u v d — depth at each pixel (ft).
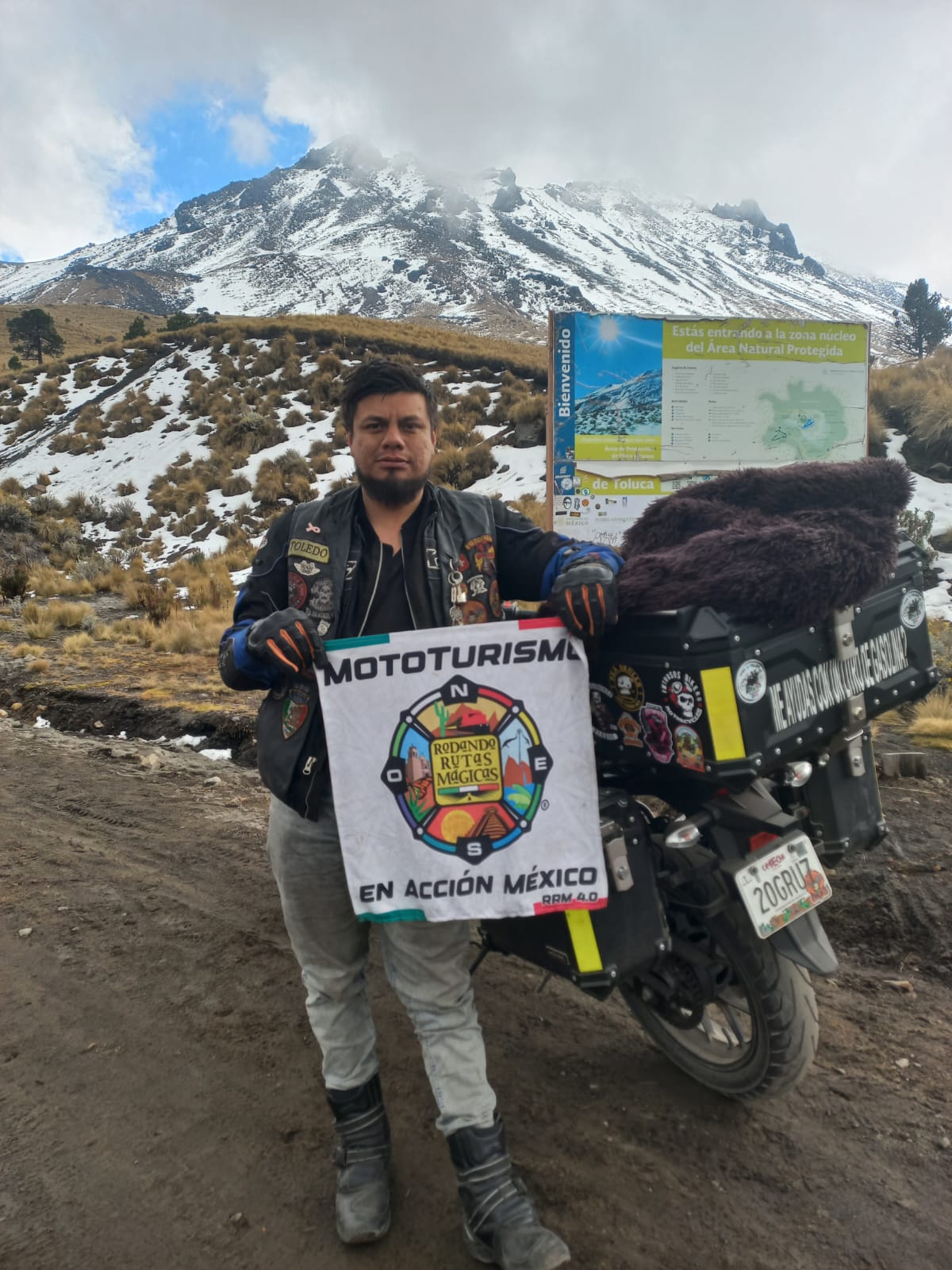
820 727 7.87
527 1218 7.27
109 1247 7.82
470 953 12.76
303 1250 7.75
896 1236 7.66
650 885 8.04
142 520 94.73
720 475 9.00
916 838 14.71
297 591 7.89
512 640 7.47
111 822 18.12
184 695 27.99
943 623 30.60
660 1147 8.78
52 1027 11.20
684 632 7.33
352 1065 8.27
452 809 7.56
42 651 36.63
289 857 8.07
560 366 23.29
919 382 54.49
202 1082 10.05
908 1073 9.73
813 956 7.79
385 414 7.49
